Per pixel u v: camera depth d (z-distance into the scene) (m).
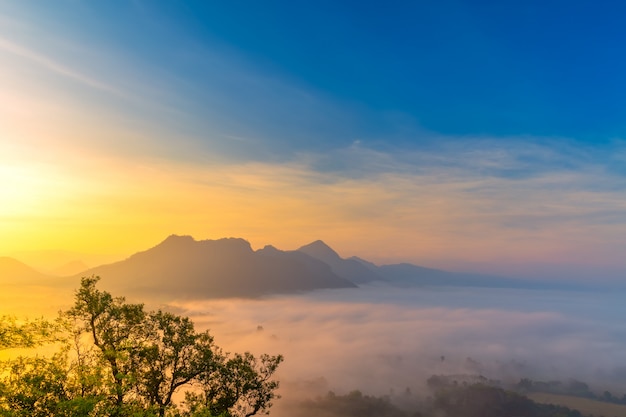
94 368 22.66
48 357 22.42
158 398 29.22
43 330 24.06
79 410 18.58
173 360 30.55
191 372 31.03
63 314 27.33
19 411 19.19
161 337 30.86
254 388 32.72
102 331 28.62
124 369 27.83
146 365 29.30
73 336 25.89
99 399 19.72
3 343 21.70
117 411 20.89
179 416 24.56
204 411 24.88
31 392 19.88
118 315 29.27
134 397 25.83
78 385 21.77
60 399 20.36
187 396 30.61
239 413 31.98
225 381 32.50
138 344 28.84
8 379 20.38
